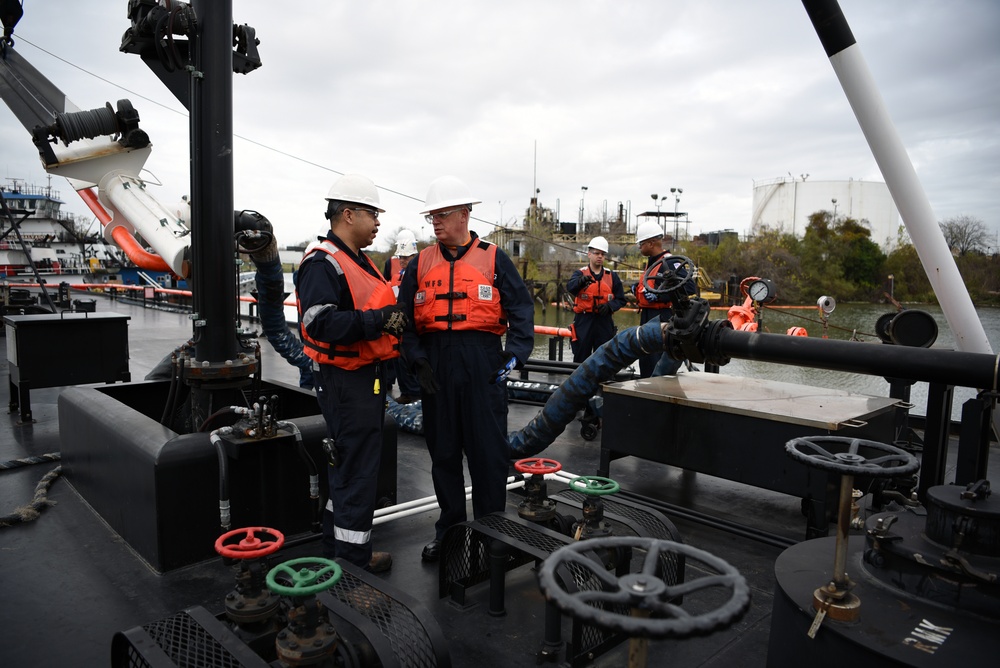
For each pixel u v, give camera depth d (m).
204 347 3.37
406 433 5.62
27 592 2.71
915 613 1.66
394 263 7.58
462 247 3.03
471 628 2.50
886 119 3.26
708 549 3.30
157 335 11.38
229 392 3.52
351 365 2.65
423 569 3.01
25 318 5.55
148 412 4.23
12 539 3.22
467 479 4.39
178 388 3.61
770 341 2.91
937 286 3.52
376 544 3.29
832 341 2.78
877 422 3.38
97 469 3.46
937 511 1.76
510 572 2.98
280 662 1.87
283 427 3.06
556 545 2.52
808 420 3.11
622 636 2.42
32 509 3.47
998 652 1.49
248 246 3.95
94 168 5.02
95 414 3.48
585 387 3.71
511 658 2.31
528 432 4.01
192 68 3.18
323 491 3.29
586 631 2.35
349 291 2.70
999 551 1.64
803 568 1.95
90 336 5.65
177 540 2.91
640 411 3.82
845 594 1.65
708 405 3.48
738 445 3.40
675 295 3.14
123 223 5.57
